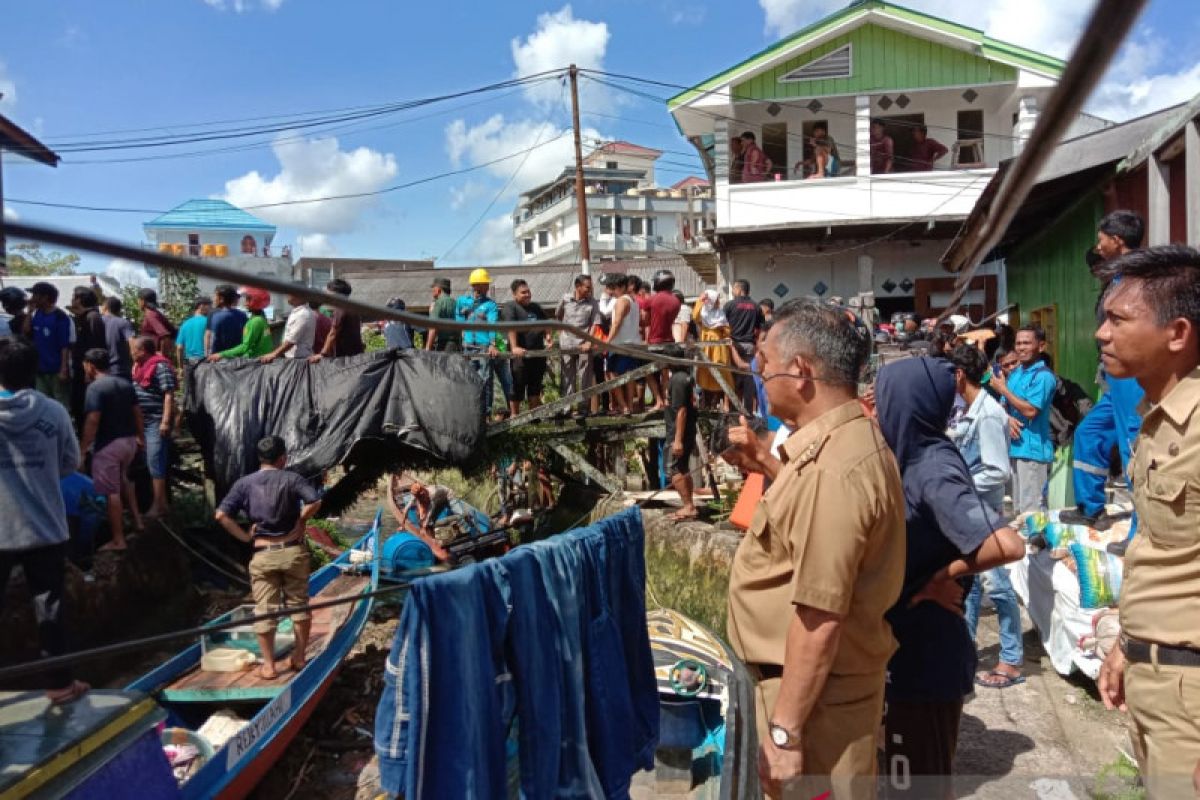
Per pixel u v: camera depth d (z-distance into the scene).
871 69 17.30
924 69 17.12
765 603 2.50
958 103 17.80
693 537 7.16
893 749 2.94
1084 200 8.70
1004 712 4.52
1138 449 2.47
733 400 7.97
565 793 2.79
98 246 0.62
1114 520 5.35
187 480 10.12
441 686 2.34
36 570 4.52
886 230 16.94
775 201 17.19
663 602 7.30
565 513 10.36
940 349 4.76
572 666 2.84
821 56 17.41
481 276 9.98
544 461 9.80
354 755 5.99
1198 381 2.30
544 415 8.65
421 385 8.18
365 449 8.83
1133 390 4.07
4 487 4.37
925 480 2.88
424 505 9.83
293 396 8.22
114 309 9.05
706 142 21.03
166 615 8.13
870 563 2.35
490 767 2.47
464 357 8.33
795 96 17.58
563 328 1.26
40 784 3.16
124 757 3.55
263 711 5.15
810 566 2.22
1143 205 7.30
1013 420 6.33
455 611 2.38
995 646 5.54
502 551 10.05
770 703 2.47
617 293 10.01
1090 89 0.55
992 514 2.80
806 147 18.45
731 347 8.79
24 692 3.94
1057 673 5.02
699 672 4.07
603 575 3.16
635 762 3.31
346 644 6.75
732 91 17.67
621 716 3.10
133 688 5.54
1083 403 7.18
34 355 4.57
